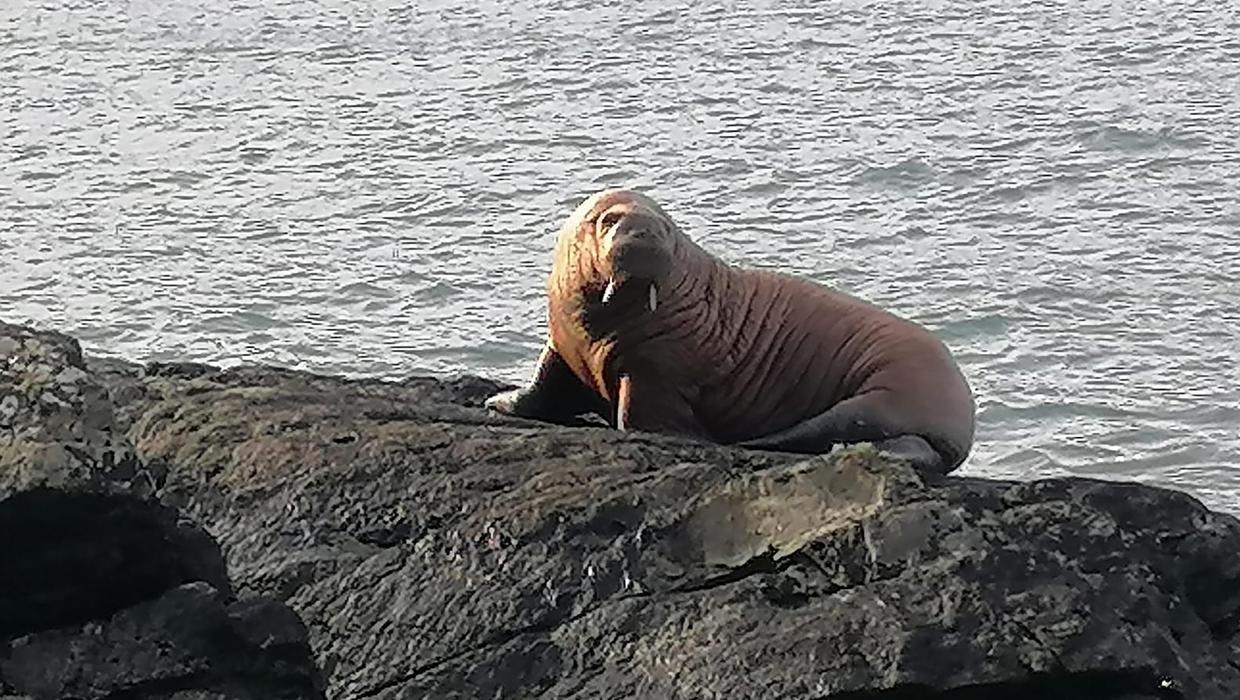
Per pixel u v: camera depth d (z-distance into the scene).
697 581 7.11
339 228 36.53
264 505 8.00
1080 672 6.53
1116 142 42.91
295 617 6.46
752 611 6.89
